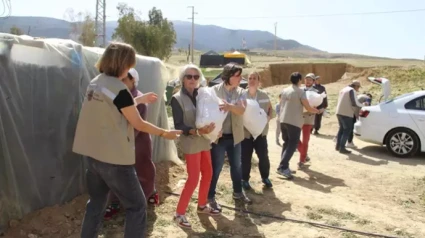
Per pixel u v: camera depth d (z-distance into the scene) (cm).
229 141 538
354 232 519
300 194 660
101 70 364
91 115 355
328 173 834
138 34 5650
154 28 5712
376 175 830
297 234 501
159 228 489
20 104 449
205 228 500
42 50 469
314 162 933
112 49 356
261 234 495
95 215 380
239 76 534
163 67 673
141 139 517
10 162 439
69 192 519
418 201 676
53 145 493
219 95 536
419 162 984
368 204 645
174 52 10994
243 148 645
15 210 448
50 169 490
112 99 349
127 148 357
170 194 600
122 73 361
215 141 511
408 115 1028
